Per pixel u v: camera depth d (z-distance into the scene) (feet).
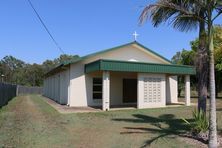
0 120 45.62
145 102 67.92
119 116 51.62
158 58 79.46
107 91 62.75
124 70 63.57
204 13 29.30
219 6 27.40
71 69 70.85
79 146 27.91
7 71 257.75
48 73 111.65
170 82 86.22
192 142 29.66
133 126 40.06
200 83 32.24
